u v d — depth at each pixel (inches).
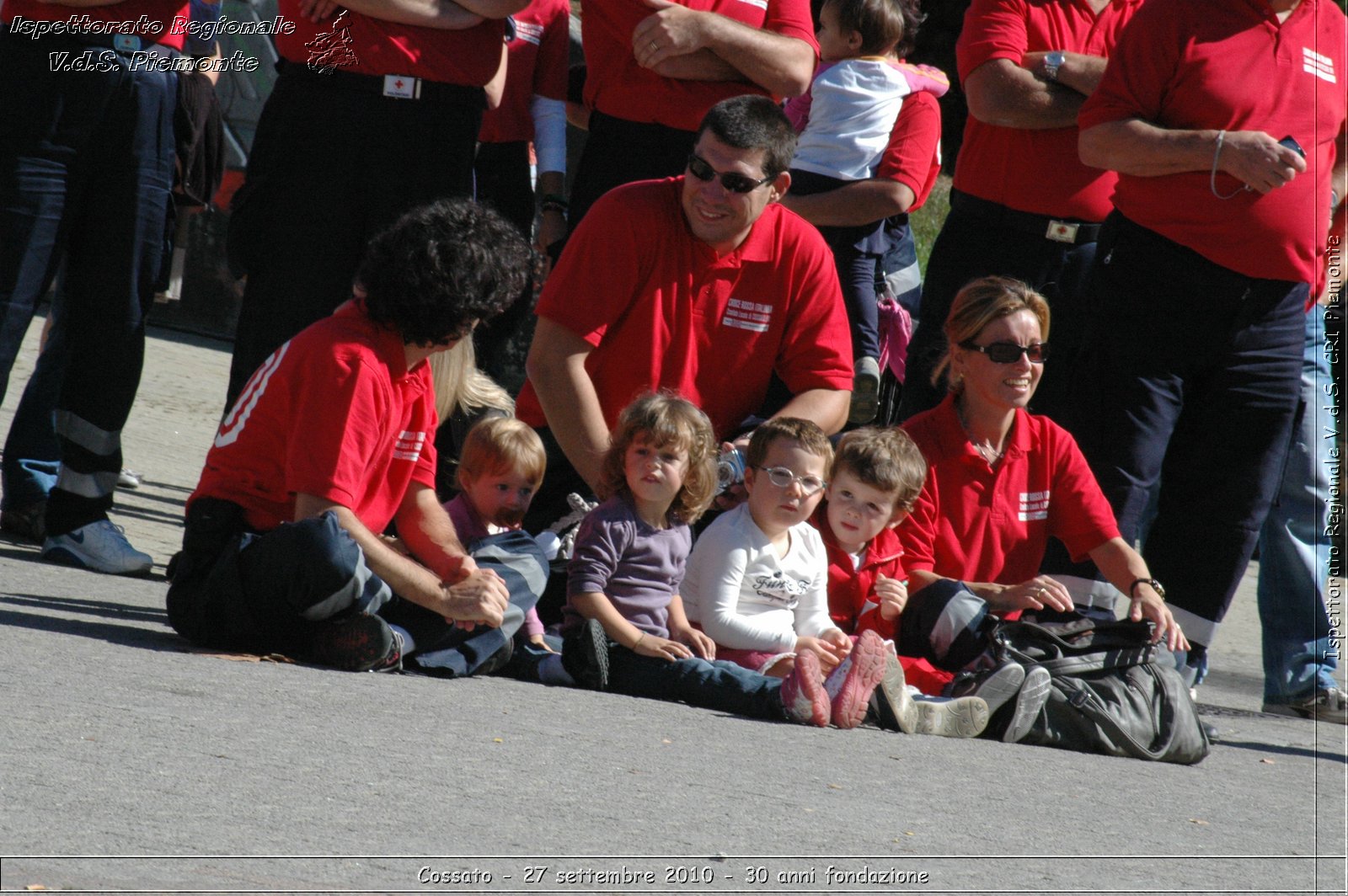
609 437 661.3
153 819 321.1
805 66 772.0
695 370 682.2
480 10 714.2
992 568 666.2
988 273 799.1
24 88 705.0
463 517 630.5
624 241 664.4
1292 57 682.8
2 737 370.9
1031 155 783.7
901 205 935.7
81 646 512.1
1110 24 800.3
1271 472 698.2
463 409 719.1
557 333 666.2
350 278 720.3
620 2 756.6
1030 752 559.2
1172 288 683.4
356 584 528.7
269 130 719.7
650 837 351.3
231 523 555.8
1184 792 514.6
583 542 586.6
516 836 338.6
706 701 559.5
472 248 547.8
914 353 827.4
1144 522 870.4
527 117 941.8
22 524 786.8
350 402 541.6
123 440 1228.5
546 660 582.6
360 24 702.5
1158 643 607.2
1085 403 703.7
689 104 757.9
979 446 669.9
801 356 696.4
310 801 348.8
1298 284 687.7
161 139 730.8
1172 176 677.9
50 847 294.7
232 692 462.3
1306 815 499.2
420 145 713.0
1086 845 403.2
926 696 579.8
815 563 617.3
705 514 671.8
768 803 402.6
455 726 454.3
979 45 783.7
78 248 729.6
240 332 729.0
